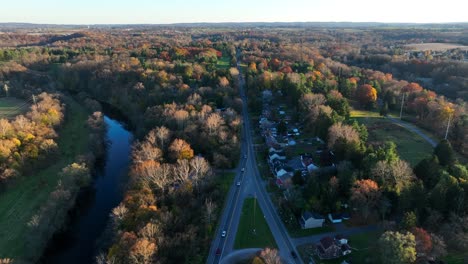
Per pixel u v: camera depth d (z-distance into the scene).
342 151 109.75
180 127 132.88
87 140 140.75
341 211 91.12
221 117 141.88
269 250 72.12
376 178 90.12
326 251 75.75
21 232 88.31
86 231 93.81
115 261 66.94
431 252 69.44
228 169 118.69
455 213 78.62
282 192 104.38
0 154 110.44
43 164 119.19
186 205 90.00
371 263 73.25
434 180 91.12
